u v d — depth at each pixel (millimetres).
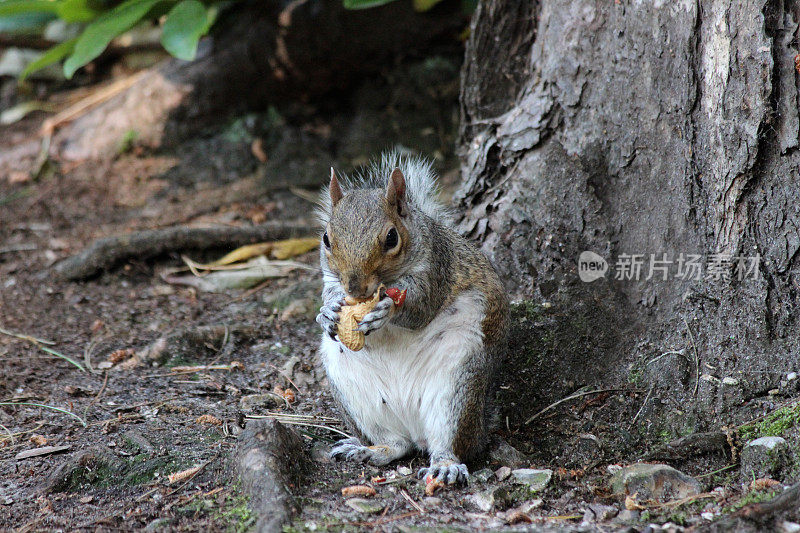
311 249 14250
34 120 18641
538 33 10914
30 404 9750
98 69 19875
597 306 9945
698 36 9109
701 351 9164
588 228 10148
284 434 8219
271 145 16906
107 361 11086
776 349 8812
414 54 16984
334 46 16453
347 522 7207
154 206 15727
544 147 10492
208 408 9656
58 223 15344
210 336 11555
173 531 7141
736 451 8289
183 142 17203
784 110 8664
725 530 6855
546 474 8148
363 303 8070
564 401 9398
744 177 8875
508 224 10625
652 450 8617
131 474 8117
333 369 8859
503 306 9156
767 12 8602
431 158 16031
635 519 7359
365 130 16734
